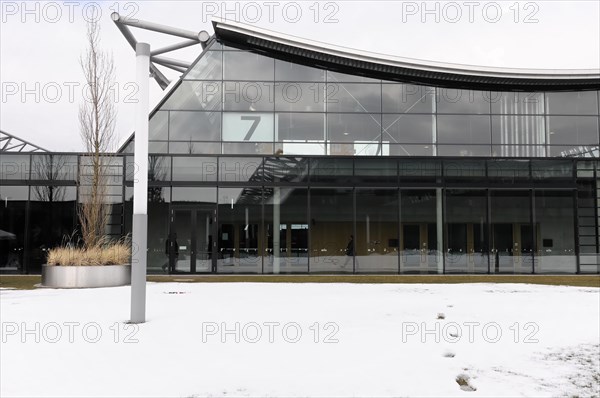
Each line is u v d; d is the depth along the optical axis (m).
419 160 21.94
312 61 22.34
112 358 6.44
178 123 21.69
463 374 5.69
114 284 16.25
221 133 21.77
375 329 8.31
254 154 21.72
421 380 5.53
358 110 22.27
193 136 21.67
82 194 19.94
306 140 21.97
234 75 22.12
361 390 5.17
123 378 5.58
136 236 9.09
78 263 16.19
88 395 5.02
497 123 22.58
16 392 5.10
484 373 5.84
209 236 21.27
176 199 21.34
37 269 21.25
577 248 21.97
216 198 21.39
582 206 22.38
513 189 22.05
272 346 7.10
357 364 6.17
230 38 22.02
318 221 21.47
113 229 21.00
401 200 21.72
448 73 22.02
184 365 6.11
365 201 21.66
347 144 22.03
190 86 21.92
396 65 21.80
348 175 21.73
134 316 8.88
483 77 22.20
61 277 15.72
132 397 4.95
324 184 21.62
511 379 5.61
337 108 22.23
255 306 10.96
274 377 5.60
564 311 10.29
